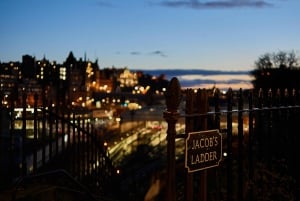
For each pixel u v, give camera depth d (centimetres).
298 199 641
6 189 694
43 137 853
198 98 457
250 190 596
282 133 614
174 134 424
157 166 5106
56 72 17275
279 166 634
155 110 9344
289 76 4416
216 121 472
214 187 504
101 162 1203
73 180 624
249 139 550
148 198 2994
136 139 8544
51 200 706
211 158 457
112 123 9850
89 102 14238
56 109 981
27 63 16212
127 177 4544
